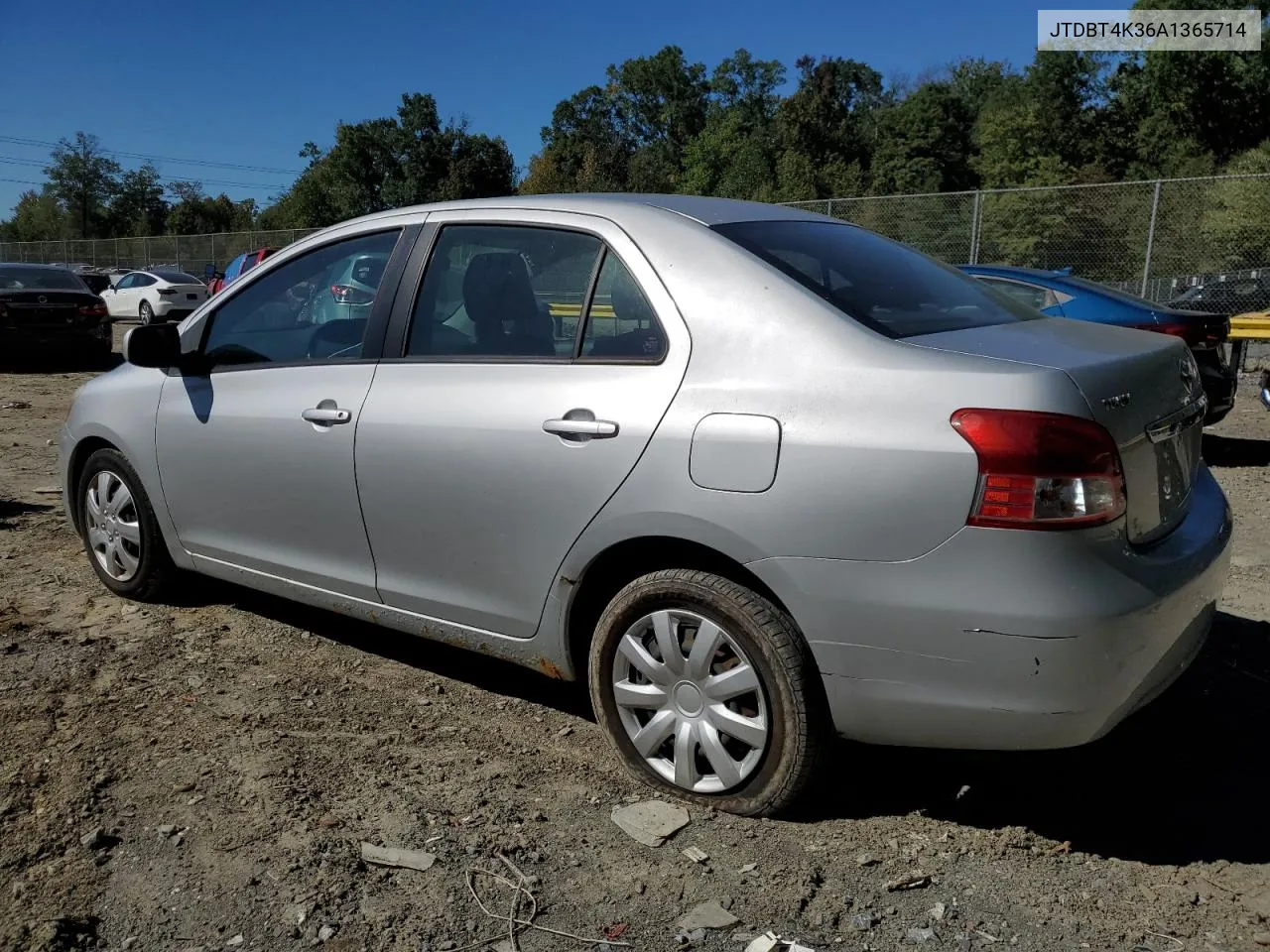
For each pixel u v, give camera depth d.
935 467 2.49
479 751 3.36
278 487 3.82
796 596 2.67
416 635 3.60
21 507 6.45
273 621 4.49
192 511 4.20
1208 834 2.88
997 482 2.44
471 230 3.49
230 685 3.83
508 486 3.15
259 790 3.08
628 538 2.93
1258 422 10.21
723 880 2.67
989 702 2.51
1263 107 40.12
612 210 3.23
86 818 2.92
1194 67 40.44
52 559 5.32
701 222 3.13
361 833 2.87
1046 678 2.46
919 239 15.96
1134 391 2.68
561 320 3.19
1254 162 29.47
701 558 2.95
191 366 4.17
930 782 3.15
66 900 2.57
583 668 3.31
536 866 2.73
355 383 3.59
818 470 2.61
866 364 2.65
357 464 3.53
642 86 89.94
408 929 2.48
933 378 2.56
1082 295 8.42
